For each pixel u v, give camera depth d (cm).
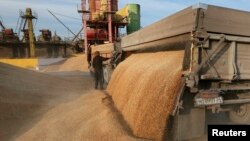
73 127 671
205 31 500
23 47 4975
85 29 4031
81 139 584
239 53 555
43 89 1233
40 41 5212
